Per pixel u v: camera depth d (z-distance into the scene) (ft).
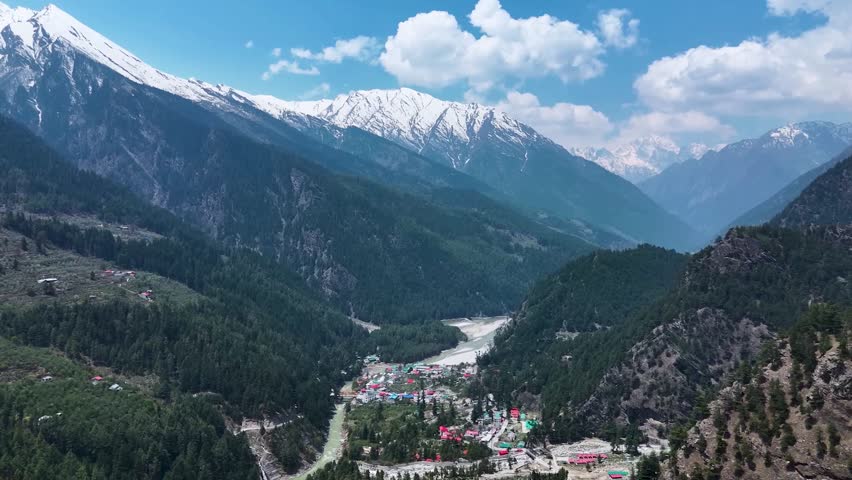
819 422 512.22
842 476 480.64
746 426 549.54
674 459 577.84
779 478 506.89
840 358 527.40
